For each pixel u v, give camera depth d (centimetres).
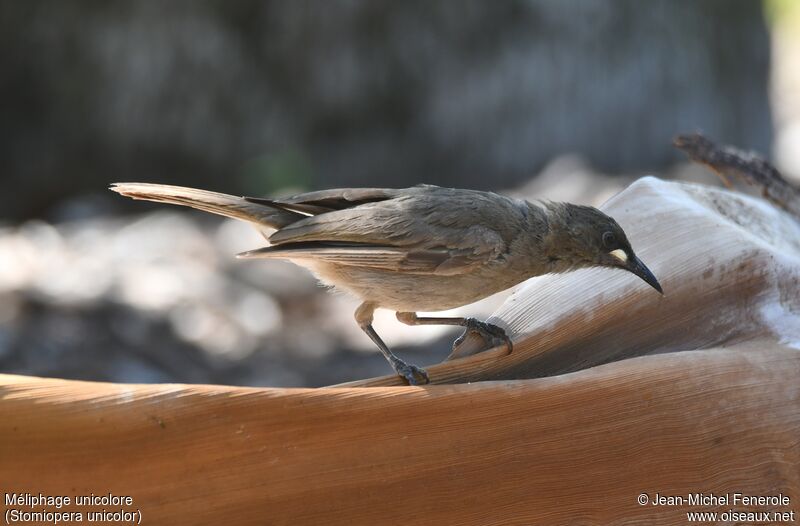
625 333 723
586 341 717
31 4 2072
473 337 702
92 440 505
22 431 493
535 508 607
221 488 530
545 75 2188
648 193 805
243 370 1389
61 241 1850
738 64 2320
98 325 1449
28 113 2134
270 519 543
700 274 736
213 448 527
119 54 2111
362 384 657
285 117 2191
